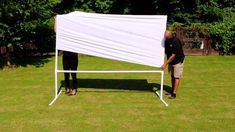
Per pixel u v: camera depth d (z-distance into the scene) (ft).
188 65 36.76
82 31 23.95
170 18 50.52
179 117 20.72
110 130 18.63
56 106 22.66
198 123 19.77
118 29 23.98
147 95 25.43
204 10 49.29
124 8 51.80
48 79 30.27
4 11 32.71
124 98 24.58
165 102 23.43
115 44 24.11
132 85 28.37
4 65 36.24
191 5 50.31
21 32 35.50
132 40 24.03
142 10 52.16
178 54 23.94
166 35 23.56
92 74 32.30
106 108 22.29
